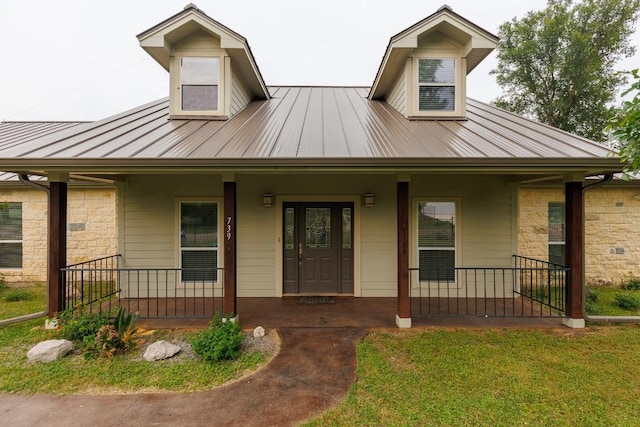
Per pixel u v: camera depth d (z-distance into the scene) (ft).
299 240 22.31
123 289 21.86
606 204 25.48
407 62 22.47
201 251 21.97
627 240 25.38
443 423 8.98
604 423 8.96
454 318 17.39
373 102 27.84
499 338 14.55
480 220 21.98
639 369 11.87
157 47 20.89
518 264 22.06
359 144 15.61
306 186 21.98
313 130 18.42
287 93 31.22
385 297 21.75
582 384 10.87
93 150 14.55
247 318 17.38
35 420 9.21
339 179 21.98
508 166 13.74
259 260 21.94
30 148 14.75
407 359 12.67
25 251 26.25
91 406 9.87
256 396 10.41
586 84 48.62
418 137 17.20
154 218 21.89
